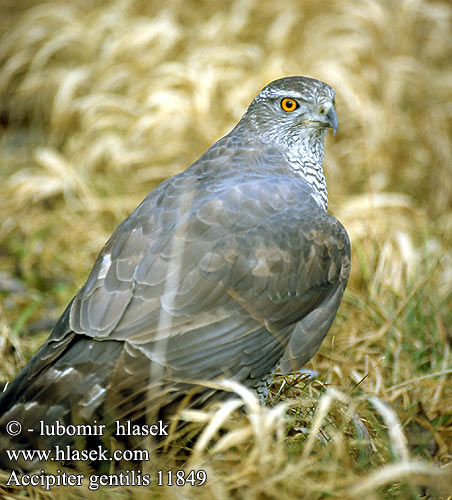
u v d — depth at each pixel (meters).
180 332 7.02
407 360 9.45
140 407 6.79
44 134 16.25
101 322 7.00
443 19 15.84
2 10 18.39
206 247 7.34
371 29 14.99
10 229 13.25
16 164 15.15
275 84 8.62
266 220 7.66
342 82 14.03
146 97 14.48
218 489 6.51
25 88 16.16
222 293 7.24
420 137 14.56
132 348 6.88
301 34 15.34
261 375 7.43
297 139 8.66
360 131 14.50
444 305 10.70
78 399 6.77
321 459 7.05
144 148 14.19
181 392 6.94
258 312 7.39
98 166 14.45
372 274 11.23
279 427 6.82
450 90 14.91
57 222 13.20
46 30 16.70
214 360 7.10
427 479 6.79
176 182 8.12
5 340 9.59
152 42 15.38
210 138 13.80
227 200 7.70
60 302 11.54
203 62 14.45
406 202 12.88
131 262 7.36
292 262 7.58
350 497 6.25
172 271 7.18
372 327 10.02
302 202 8.02
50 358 6.97
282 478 6.44
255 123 8.70
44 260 12.47
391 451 6.95
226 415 6.64
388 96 14.41
